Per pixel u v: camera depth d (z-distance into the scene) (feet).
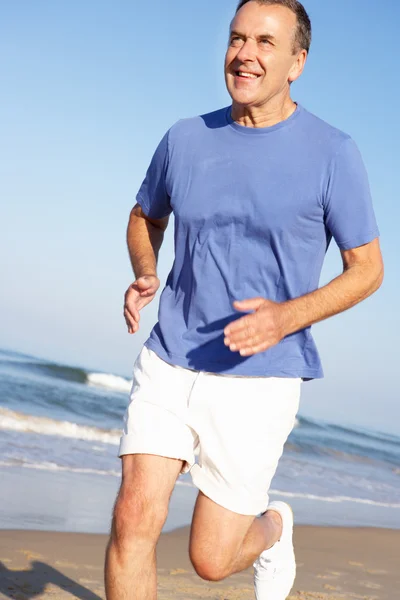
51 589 12.62
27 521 18.31
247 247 8.73
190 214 8.88
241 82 8.67
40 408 47.39
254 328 7.64
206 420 8.91
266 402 8.93
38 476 24.77
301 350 9.11
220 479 9.03
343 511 29.71
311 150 8.69
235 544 9.21
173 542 18.54
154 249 10.44
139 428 8.66
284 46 8.64
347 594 14.98
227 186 8.76
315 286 9.04
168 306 9.22
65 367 60.90
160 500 8.40
